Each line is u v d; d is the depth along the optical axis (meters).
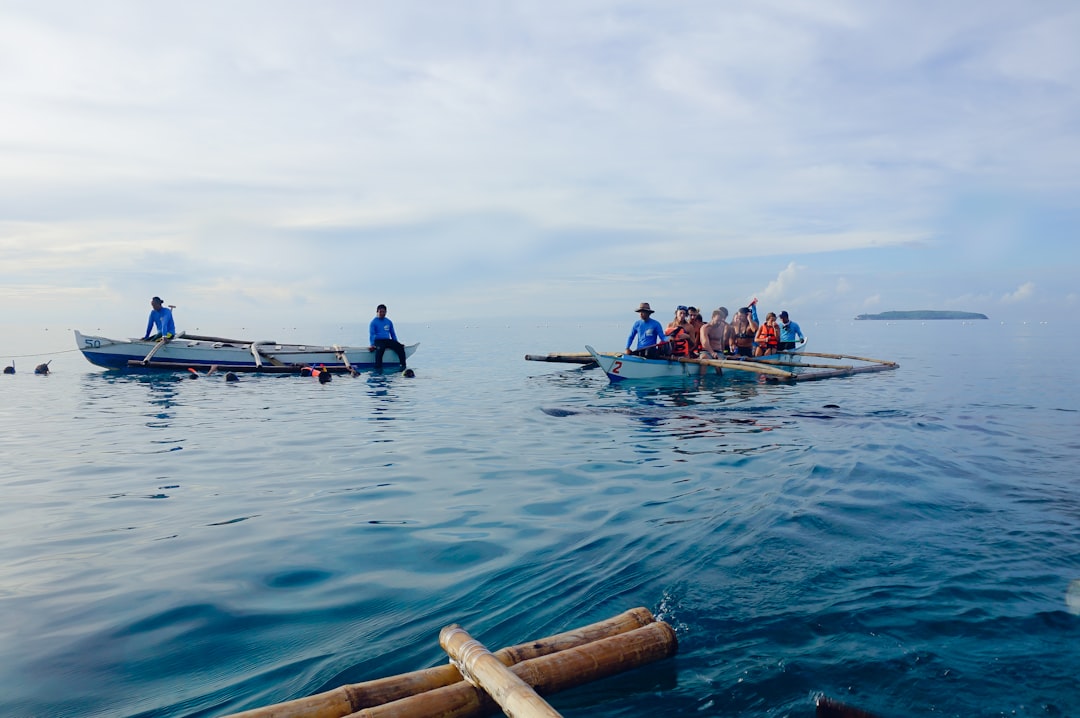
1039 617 3.37
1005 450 7.57
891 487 5.92
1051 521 4.90
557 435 9.23
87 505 5.77
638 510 5.43
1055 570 3.97
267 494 6.12
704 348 17.34
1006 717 2.59
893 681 2.83
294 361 19.97
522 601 3.68
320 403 13.09
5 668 3.01
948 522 4.90
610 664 2.87
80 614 3.57
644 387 15.29
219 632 3.34
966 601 3.57
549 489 6.22
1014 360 23.66
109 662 3.05
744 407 11.74
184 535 4.92
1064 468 6.64
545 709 2.23
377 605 3.65
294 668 2.99
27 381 17.50
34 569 4.24
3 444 8.74
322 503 5.80
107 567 4.27
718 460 7.32
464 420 10.75
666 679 2.87
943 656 3.02
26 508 5.68
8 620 3.50
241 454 8.04
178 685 2.86
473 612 3.55
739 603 3.59
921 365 21.38
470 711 2.56
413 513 5.46
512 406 12.41
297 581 4.01
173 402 13.30
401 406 12.60
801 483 6.12
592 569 4.13
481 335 70.75
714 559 4.23
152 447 8.51
